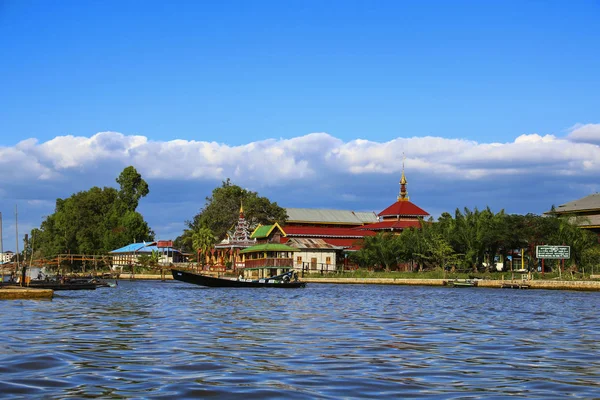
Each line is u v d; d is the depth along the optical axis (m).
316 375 20.44
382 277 124.06
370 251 135.00
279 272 128.25
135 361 22.75
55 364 21.73
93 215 188.50
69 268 168.88
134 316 42.75
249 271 133.00
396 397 17.41
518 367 22.48
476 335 32.78
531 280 101.44
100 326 35.28
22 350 25.00
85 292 82.81
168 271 154.00
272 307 53.97
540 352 26.45
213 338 30.05
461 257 122.19
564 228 109.12
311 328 35.50
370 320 41.41
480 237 116.00
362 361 23.41
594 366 22.84
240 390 17.95
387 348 27.06
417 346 27.92
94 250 177.12
